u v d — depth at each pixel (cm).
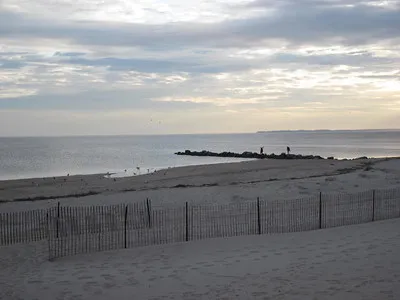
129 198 2392
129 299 841
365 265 938
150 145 15500
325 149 11281
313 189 2608
